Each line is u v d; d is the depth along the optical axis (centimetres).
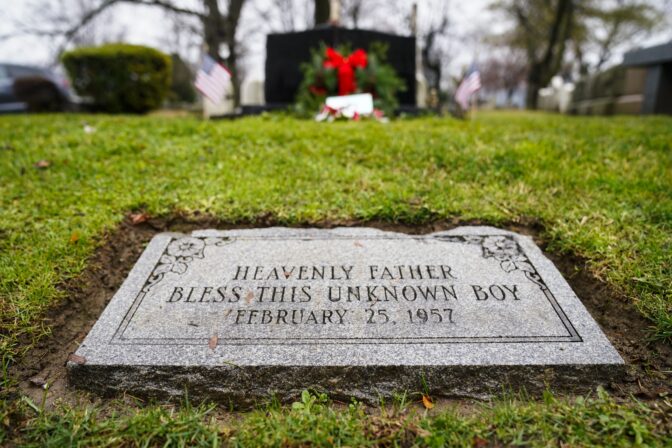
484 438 50
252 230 79
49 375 59
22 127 154
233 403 56
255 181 100
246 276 68
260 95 265
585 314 61
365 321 60
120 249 81
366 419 53
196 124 151
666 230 79
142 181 101
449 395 56
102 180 101
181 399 56
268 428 52
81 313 69
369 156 114
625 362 58
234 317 61
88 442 50
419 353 56
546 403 53
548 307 62
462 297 63
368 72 205
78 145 124
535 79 664
